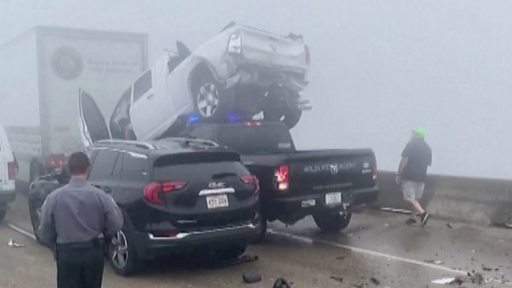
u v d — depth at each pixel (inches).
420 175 415.8
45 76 525.0
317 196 345.4
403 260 312.7
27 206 519.8
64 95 535.2
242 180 300.7
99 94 554.9
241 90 462.6
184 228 278.8
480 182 420.5
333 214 368.8
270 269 297.7
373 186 380.2
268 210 338.6
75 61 540.1
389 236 378.0
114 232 203.5
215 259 317.1
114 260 295.0
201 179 286.8
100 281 203.5
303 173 340.5
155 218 275.4
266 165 337.1
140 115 528.4
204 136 394.3
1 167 426.3
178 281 279.7
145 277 287.1
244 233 296.5
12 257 329.7
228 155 304.7
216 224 288.4
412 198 418.9
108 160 315.6
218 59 440.1
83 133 499.5
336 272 290.0
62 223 195.6
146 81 523.5
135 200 280.5
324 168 350.6
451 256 320.8
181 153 287.4
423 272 288.7
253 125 404.2
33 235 391.2
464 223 422.0
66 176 327.6
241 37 432.5
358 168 369.4
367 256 322.7
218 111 452.4
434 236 375.2
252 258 317.4
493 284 269.3
